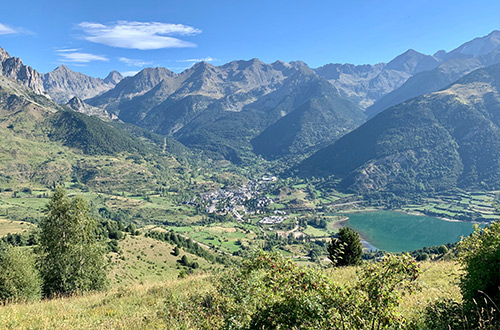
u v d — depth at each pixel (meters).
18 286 25.89
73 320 12.67
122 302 17.12
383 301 6.77
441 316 8.90
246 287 10.88
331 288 7.37
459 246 10.36
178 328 10.84
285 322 7.68
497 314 8.12
